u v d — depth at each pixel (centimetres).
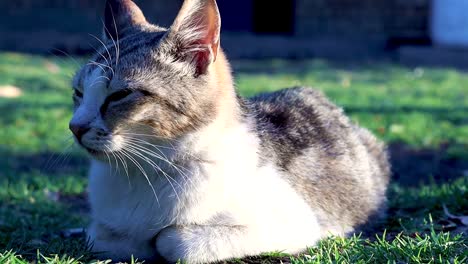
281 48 462
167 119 122
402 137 226
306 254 127
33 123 247
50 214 153
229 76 127
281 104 141
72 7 506
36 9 501
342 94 305
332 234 132
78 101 126
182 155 123
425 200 151
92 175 129
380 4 488
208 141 124
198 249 122
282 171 131
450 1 475
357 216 140
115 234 127
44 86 322
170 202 123
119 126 122
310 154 136
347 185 139
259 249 125
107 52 126
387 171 153
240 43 471
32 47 428
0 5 500
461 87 339
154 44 124
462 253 123
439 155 204
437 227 137
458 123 251
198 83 124
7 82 320
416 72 389
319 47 468
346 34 494
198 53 124
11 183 171
